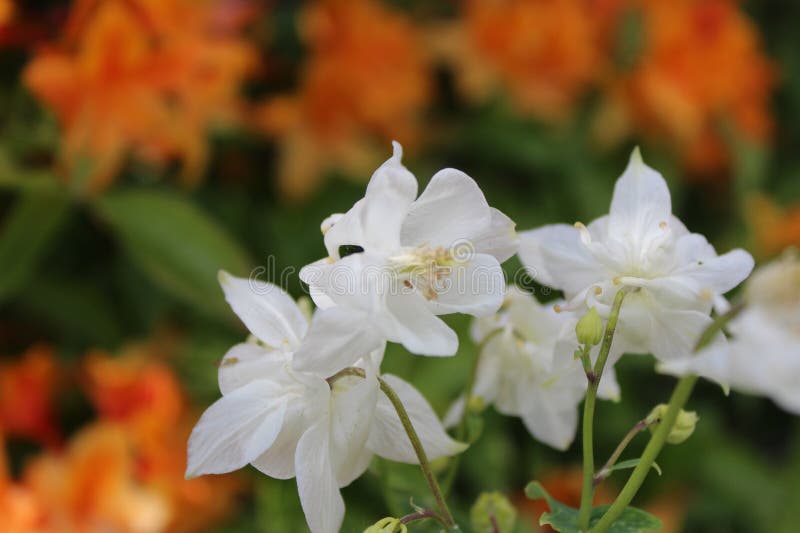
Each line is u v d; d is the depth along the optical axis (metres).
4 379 0.68
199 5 0.70
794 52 1.00
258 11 0.76
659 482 0.80
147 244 0.67
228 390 0.45
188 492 0.65
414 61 0.79
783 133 1.00
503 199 0.82
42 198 0.66
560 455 0.77
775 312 0.41
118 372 0.65
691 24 0.81
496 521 0.49
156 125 0.68
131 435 0.64
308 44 0.79
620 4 0.83
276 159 0.81
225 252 0.67
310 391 0.44
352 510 0.65
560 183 0.84
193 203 0.74
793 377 0.40
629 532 0.45
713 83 0.82
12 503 0.61
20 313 0.74
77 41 0.67
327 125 0.78
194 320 0.74
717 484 0.83
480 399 0.49
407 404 0.46
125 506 0.63
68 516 0.62
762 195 0.91
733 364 0.41
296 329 0.45
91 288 0.75
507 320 0.49
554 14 0.79
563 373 0.47
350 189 0.80
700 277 0.45
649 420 0.47
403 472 0.54
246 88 0.80
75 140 0.66
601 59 0.83
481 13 0.80
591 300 0.45
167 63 0.68
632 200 0.47
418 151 0.83
